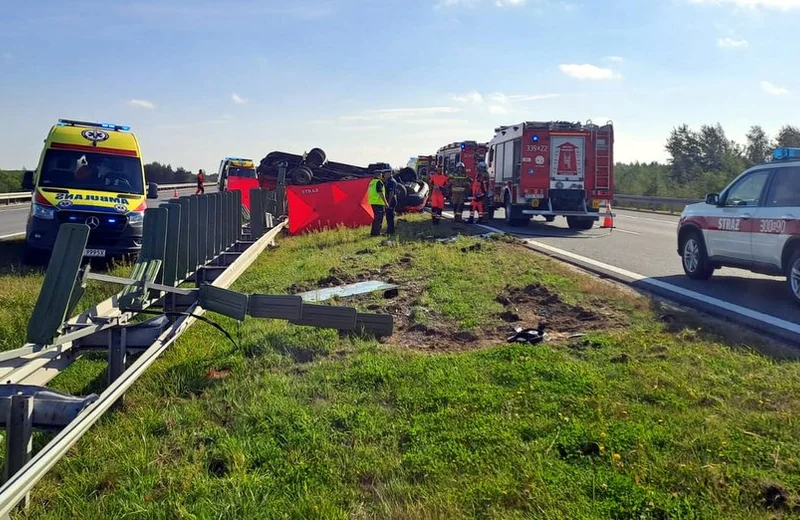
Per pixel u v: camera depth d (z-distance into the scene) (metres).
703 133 53.31
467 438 4.61
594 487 3.88
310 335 7.45
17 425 4.19
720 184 36.34
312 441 4.73
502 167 22.80
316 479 4.24
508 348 6.55
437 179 21.78
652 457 4.22
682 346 6.59
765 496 3.75
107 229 12.78
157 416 5.36
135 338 6.22
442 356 6.55
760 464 4.11
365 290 10.09
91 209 12.77
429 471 4.22
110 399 4.75
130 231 12.98
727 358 6.15
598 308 8.50
